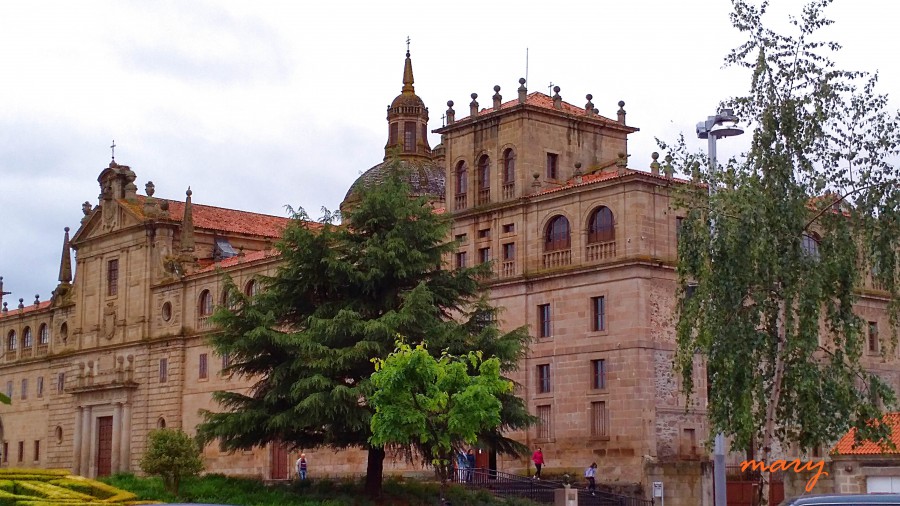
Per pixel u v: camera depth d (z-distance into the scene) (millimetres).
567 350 68000
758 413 41719
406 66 105250
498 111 72875
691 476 62531
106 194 106625
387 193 58719
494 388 48125
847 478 51312
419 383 47281
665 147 44094
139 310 101000
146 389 99125
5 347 120938
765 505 41562
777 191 42125
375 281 57688
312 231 57875
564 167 73500
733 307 41938
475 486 63031
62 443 109250
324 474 83062
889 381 74000
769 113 42844
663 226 66562
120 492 55125
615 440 65000
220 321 57250
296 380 55906
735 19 44250
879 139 42375
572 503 56156
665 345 65688
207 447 94000
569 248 68750
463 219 74562
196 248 102688
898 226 41688
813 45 43562
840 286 42031
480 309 59312
